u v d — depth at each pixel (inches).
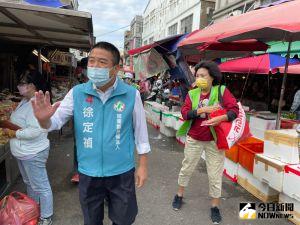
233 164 193.8
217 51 297.7
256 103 465.7
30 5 132.3
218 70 137.2
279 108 202.8
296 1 149.8
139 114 91.8
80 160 91.6
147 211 153.1
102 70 81.3
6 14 162.1
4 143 160.4
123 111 87.4
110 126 87.2
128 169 92.0
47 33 237.0
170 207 158.4
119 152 89.0
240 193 177.2
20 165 132.2
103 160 88.6
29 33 242.5
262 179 157.6
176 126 300.7
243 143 184.9
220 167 143.9
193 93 142.7
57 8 135.9
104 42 84.0
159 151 270.2
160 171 214.4
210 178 144.6
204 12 893.2
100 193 94.1
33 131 121.0
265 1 540.4
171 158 249.3
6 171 163.0
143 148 93.7
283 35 192.2
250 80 515.8
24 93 125.4
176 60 300.5
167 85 522.6
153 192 176.2
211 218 146.7
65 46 335.9
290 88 429.7
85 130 88.0
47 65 449.7
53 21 173.6
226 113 133.0
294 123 235.6
